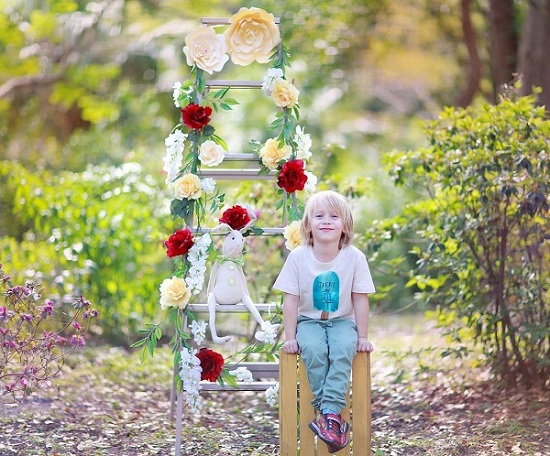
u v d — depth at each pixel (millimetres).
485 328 6617
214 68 4938
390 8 12984
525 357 6109
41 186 8711
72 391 6422
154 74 15406
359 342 4301
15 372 6441
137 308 8461
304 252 4441
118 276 8320
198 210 4883
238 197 7215
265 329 4750
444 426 5469
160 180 9008
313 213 4395
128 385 6840
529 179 5730
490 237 5988
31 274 7996
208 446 5098
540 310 6027
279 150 4945
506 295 6055
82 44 14898
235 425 5711
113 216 8328
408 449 4984
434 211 6387
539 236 5898
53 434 5277
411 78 16031
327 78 13812
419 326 10086
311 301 4375
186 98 4980
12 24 14961
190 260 4754
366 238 6730
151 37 14664
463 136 6078
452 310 6516
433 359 7004
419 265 6449
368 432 4293
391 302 11273
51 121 15922
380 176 12719
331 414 4102
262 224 7141
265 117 15828
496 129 5953
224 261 4824
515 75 6582
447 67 15055
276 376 4949
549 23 8320
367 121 18328
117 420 5719
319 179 7297
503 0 10664
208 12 14680
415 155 6406
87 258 8281
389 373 6656
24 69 15328
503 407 5785
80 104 15602
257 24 4961
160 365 7547
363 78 16094
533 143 5785
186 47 4930
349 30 13062
